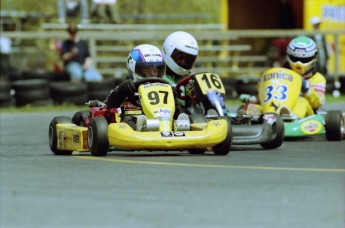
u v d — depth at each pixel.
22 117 57.25
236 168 26.89
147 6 103.44
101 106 33.50
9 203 21.36
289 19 84.62
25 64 83.00
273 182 23.86
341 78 74.19
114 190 22.83
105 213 20.14
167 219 19.48
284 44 76.88
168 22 100.81
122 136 29.27
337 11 82.50
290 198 21.52
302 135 37.84
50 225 19.11
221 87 35.12
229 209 20.38
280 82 39.34
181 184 23.62
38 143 39.59
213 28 92.50
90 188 23.17
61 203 21.27
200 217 19.64
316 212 20.02
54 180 24.62
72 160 29.75
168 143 29.19
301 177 24.80
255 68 86.00
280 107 38.56
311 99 40.62
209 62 86.94
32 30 85.38
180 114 31.19
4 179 25.05
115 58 82.25
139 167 27.20
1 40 75.75
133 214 19.98
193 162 28.64
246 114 35.47
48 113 60.66
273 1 85.69
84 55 72.06
